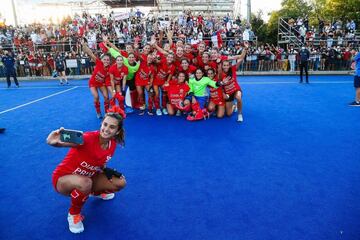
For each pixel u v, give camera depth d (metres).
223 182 3.91
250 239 2.79
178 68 7.21
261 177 4.04
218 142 5.44
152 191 3.73
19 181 4.11
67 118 7.50
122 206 3.41
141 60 7.57
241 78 15.21
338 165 4.40
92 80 7.16
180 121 6.98
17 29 20.67
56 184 2.97
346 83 12.60
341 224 2.99
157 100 7.59
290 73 16.14
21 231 3.00
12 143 5.69
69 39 17.53
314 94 10.16
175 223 3.06
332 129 6.16
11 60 13.59
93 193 3.48
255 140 5.52
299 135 5.79
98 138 2.88
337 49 16.28
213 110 7.26
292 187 3.75
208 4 24.84
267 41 28.78
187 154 4.90
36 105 9.26
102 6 24.62
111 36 17.47
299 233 2.87
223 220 3.09
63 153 5.15
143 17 21.03
